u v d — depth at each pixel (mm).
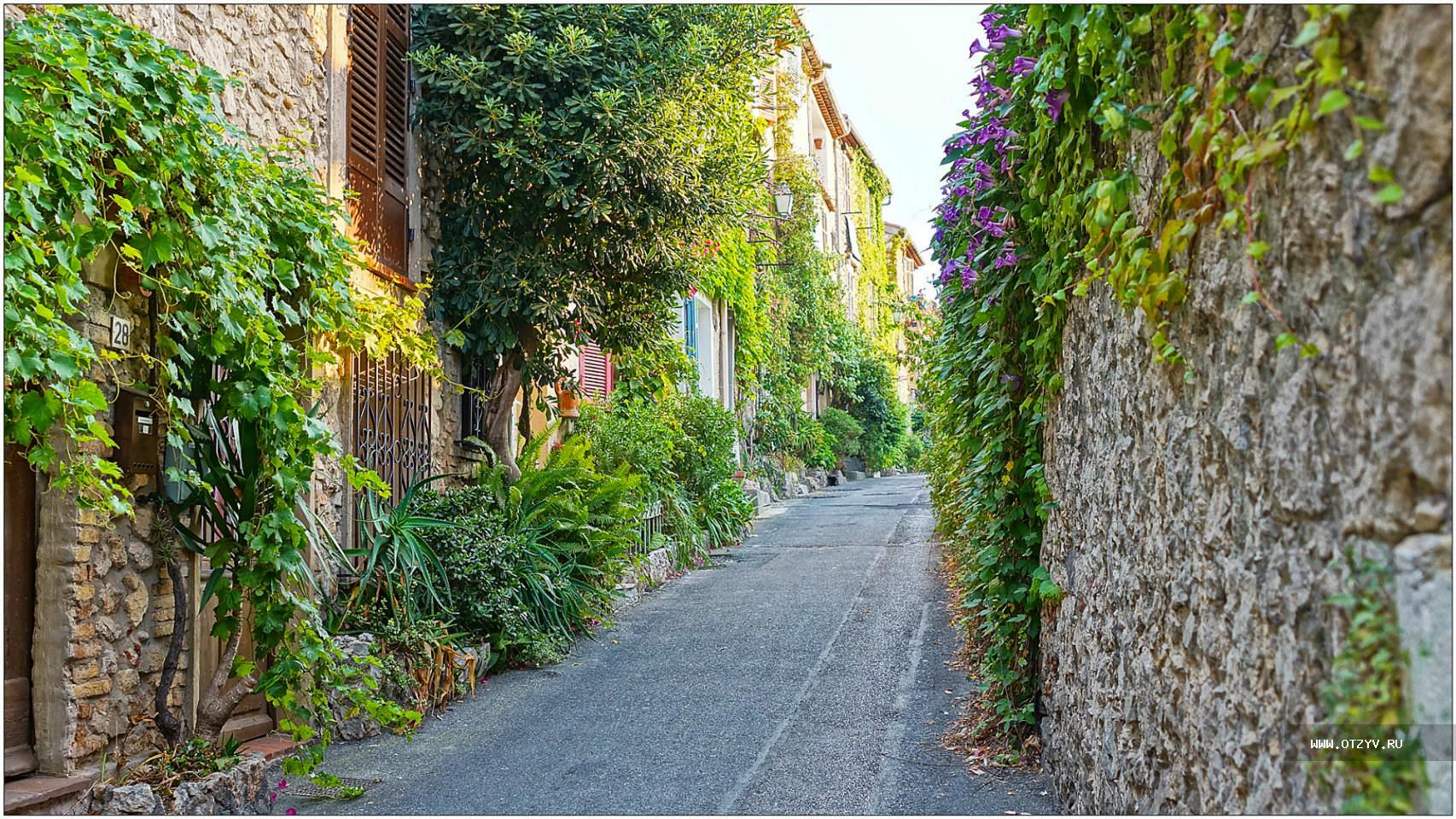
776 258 21531
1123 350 3250
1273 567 2096
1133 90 2891
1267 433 2119
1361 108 1733
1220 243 2357
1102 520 3602
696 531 12133
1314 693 1917
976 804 4430
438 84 8305
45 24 3711
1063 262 4020
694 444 13484
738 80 10273
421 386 8273
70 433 3629
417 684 6207
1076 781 4039
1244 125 2201
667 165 8820
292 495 4938
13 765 4215
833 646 7730
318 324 5418
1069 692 4238
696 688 6727
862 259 33188
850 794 4648
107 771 4531
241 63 5820
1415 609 1564
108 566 4617
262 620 4832
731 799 4645
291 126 6430
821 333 24406
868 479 29281
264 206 5082
